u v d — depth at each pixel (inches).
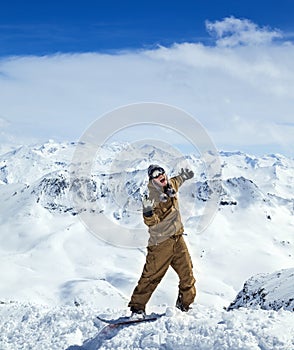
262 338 227.5
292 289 399.9
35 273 6555.1
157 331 255.4
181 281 284.8
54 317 323.6
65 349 273.4
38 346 282.8
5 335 315.9
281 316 257.8
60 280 5836.6
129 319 280.8
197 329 248.8
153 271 277.9
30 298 4653.1
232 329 239.5
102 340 268.8
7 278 5979.3
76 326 301.4
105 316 303.7
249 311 272.7
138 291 284.0
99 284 4377.5
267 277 480.1
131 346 250.2
